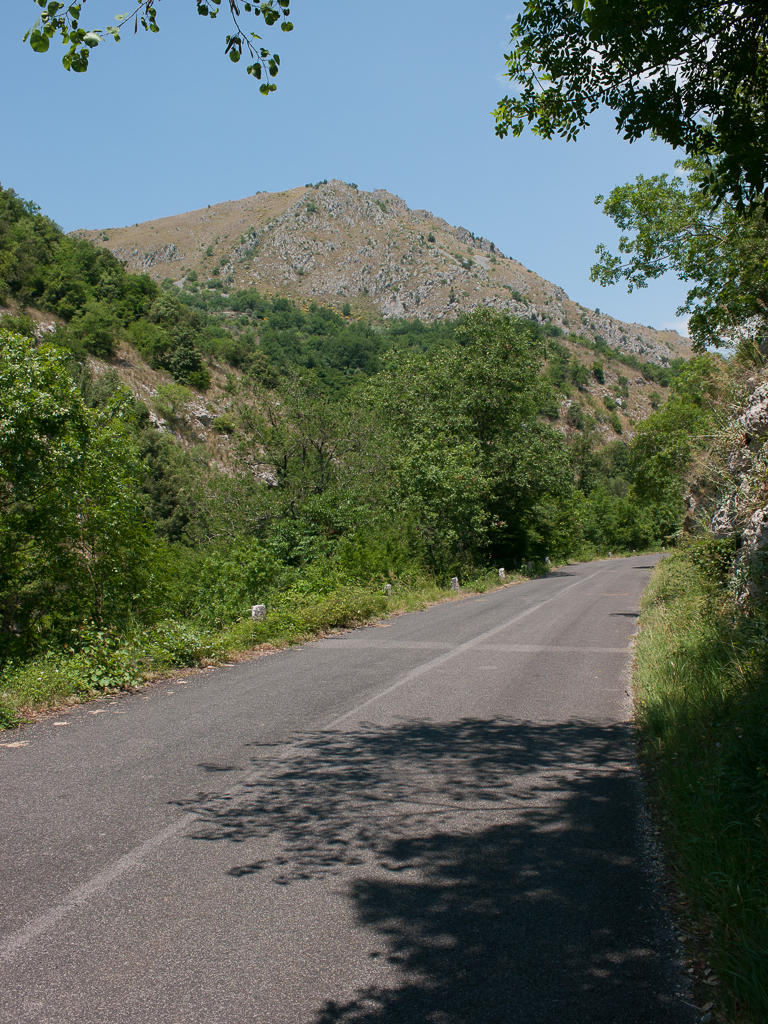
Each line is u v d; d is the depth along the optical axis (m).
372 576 21.58
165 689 8.52
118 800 4.65
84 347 73.81
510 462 35.66
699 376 22.94
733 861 3.47
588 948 2.95
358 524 25.50
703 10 6.11
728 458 12.95
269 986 2.64
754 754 4.63
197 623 13.46
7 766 5.38
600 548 65.00
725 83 6.57
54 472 11.59
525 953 2.90
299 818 4.39
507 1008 2.53
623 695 8.20
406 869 3.69
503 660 10.57
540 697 8.07
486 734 6.48
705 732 5.59
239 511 26.03
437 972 2.75
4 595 11.27
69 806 4.53
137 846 3.93
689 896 3.38
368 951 2.90
